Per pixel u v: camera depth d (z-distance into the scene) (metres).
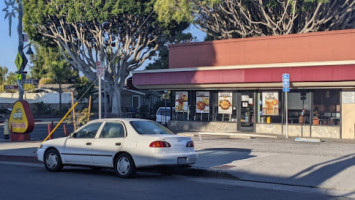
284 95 22.44
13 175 12.16
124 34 41.84
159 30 41.19
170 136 11.27
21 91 23.62
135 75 26.11
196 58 25.28
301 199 8.85
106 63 41.03
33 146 19.59
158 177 11.84
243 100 23.84
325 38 21.62
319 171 11.60
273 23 27.95
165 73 24.86
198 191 9.68
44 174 12.35
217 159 13.96
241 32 30.06
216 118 24.75
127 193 9.38
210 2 27.11
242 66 22.25
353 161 13.12
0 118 48.66
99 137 11.95
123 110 56.34
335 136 20.98
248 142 19.56
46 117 51.56
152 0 37.47
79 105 54.06
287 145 18.09
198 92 25.38
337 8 26.41
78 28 41.03
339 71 19.69
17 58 23.81
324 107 21.36
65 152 12.48
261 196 9.15
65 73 60.03
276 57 22.80
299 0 26.06
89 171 13.09
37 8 40.22
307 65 20.47
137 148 11.07
